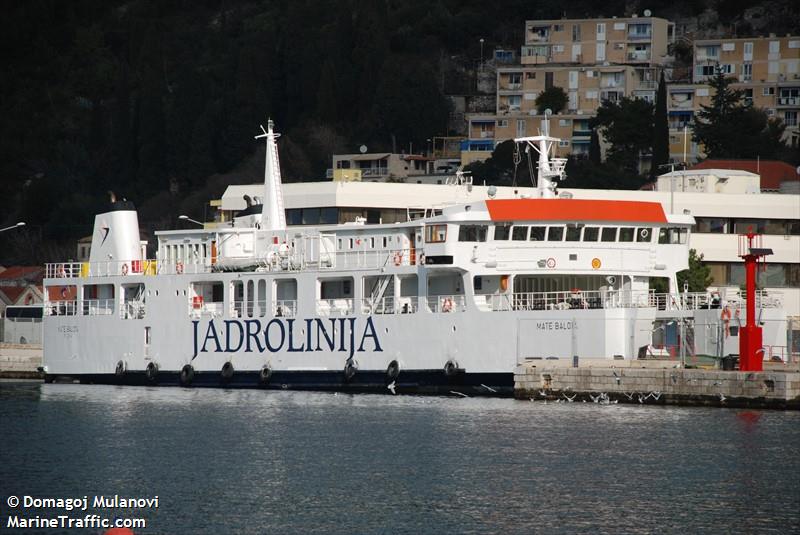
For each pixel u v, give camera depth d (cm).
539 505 19000
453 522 18288
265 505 19250
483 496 19512
